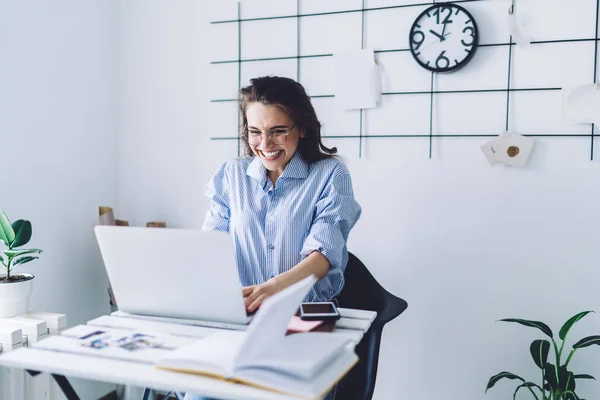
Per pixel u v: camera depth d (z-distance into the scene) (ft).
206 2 7.84
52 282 7.27
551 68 6.35
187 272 3.90
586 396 6.44
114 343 3.62
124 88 8.34
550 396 5.95
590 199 6.30
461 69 6.69
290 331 3.78
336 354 3.35
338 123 7.29
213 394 2.99
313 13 7.31
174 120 8.11
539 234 6.52
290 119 5.18
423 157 6.93
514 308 6.68
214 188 5.88
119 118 8.40
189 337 3.75
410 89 6.93
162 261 3.93
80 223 7.72
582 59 6.23
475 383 6.89
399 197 7.06
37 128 6.91
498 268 6.70
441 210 6.89
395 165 7.06
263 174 5.52
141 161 8.34
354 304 6.08
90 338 3.71
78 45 7.53
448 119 6.79
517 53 6.47
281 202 5.46
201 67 7.92
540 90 6.40
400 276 7.11
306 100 5.32
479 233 6.75
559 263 6.46
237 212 5.58
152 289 4.08
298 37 7.41
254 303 4.16
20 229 5.85
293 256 5.33
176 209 8.19
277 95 5.07
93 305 8.04
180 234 3.79
